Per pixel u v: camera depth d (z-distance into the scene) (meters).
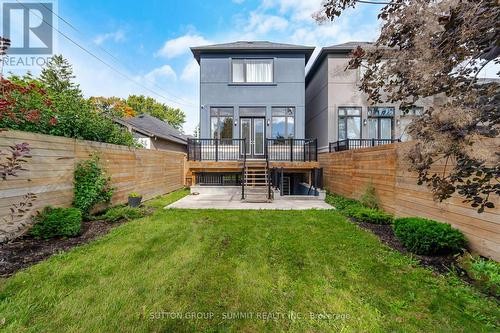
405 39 1.86
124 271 2.66
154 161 8.11
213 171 10.09
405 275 2.62
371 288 2.38
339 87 11.14
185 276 2.59
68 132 4.90
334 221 4.87
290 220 4.97
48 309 1.99
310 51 10.77
